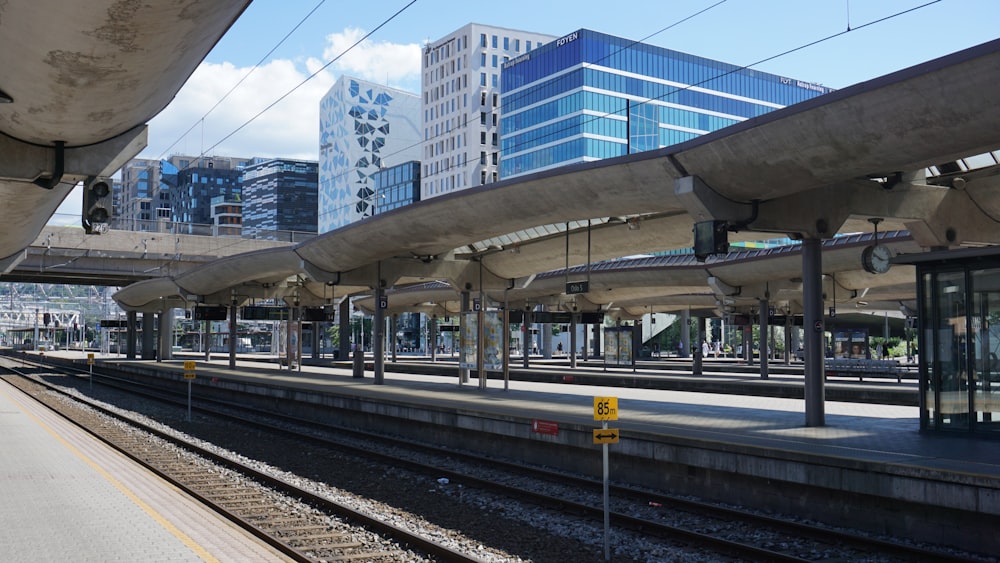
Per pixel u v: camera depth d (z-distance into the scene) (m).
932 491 11.82
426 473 18.11
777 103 115.94
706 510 13.88
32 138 14.75
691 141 17.20
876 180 18.64
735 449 14.69
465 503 14.84
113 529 10.96
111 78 11.88
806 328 18.12
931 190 19.16
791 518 13.80
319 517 13.20
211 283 50.94
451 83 136.75
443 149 138.88
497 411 21.33
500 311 30.25
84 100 12.67
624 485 16.84
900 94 13.67
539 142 106.69
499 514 13.96
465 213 25.67
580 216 22.58
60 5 9.59
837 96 14.40
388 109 182.62
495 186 23.58
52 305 126.38
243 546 10.10
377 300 35.31
